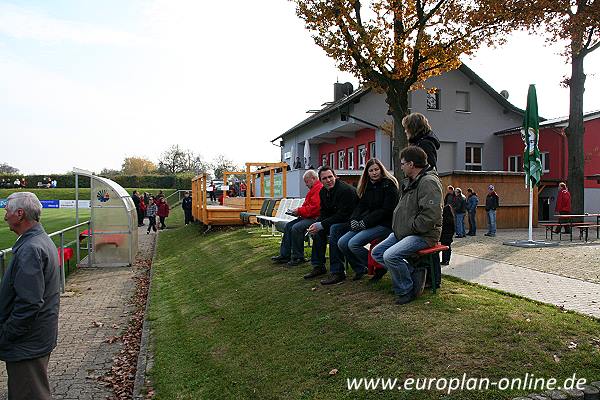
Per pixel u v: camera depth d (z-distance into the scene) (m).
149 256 17.72
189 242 17.66
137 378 6.15
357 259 7.30
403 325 5.34
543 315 5.43
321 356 5.22
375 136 29.39
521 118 32.19
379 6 16.34
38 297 4.13
